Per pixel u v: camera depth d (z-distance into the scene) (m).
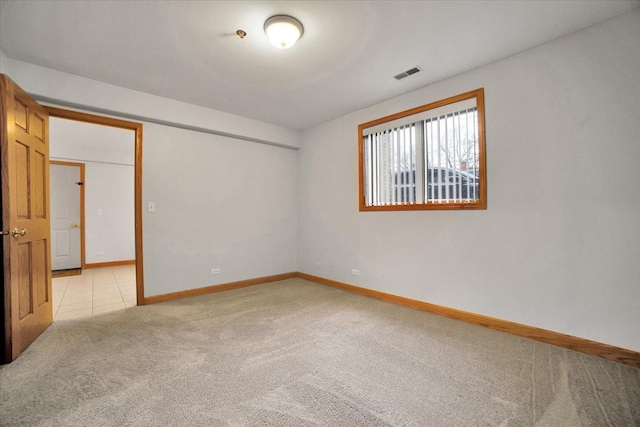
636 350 1.90
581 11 1.91
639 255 1.91
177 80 2.88
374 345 2.20
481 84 2.62
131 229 6.05
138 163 3.24
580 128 2.12
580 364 1.92
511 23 2.02
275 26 1.96
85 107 2.85
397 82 2.94
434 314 2.91
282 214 4.59
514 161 2.43
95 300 3.43
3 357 1.91
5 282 1.92
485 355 2.04
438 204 2.90
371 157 3.62
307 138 4.57
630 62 1.93
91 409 1.46
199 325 2.60
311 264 4.50
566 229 2.18
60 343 2.23
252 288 3.98
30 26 2.03
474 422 1.38
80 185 5.51
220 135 3.91
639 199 1.91
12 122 2.02
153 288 3.32
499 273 2.51
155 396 1.57
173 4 1.82
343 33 2.12
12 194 1.99
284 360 1.97
